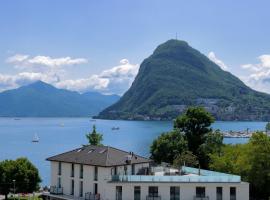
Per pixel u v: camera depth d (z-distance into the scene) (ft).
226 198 299.38
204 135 478.59
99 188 318.86
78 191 331.98
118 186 299.99
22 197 382.83
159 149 464.65
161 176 300.61
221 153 448.65
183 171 344.08
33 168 380.99
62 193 340.59
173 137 471.62
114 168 319.68
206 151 461.78
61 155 355.15
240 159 373.40
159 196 298.15
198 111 478.18
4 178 366.84
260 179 348.79
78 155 344.90
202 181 299.99
